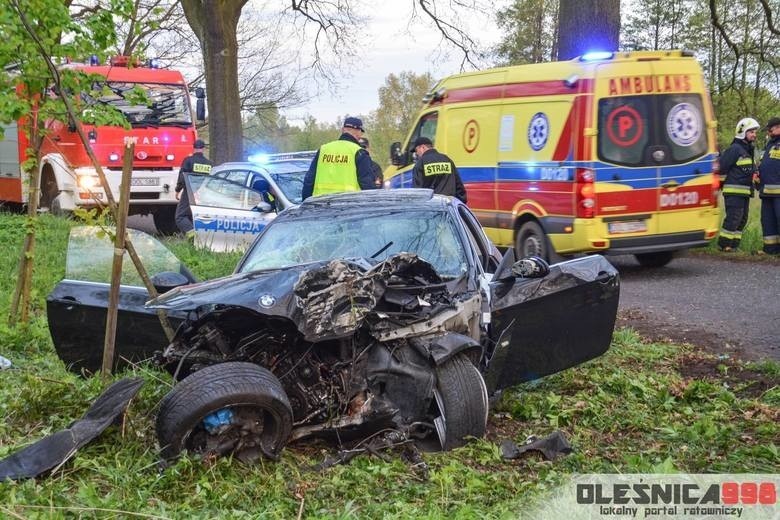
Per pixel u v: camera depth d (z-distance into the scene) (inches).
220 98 858.1
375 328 202.2
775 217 556.4
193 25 910.4
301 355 200.1
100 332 237.0
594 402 245.9
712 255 580.4
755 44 905.5
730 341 345.4
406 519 159.6
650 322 382.9
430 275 212.7
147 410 212.8
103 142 668.1
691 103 466.0
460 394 201.9
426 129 569.0
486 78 519.5
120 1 269.3
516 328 234.8
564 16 601.6
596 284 247.1
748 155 579.8
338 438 200.7
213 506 169.2
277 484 178.4
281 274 204.1
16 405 216.1
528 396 251.6
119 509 161.2
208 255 466.6
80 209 227.9
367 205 271.1
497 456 198.5
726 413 245.4
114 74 683.4
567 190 458.3
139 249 257.4
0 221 577.9
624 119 454.6
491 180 511.2
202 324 203.3
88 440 183.6
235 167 542.0
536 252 483.5
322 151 416.8
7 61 258.5
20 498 163.3
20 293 305.1
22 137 743.1
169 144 695.1
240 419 185.5
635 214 459.2
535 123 478.3
